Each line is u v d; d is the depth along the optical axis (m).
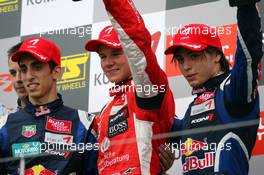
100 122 17.11
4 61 21.95
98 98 20.52
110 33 17.44
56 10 21.59
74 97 20.81
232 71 15.52
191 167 16.22
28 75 17.97
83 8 21.27
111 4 15.70
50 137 17.53
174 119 17.08
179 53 16.94
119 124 16.59
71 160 17.25
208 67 16.69
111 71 17.27
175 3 20.12
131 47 15.66
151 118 16.08
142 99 15.95
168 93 16.22
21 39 21.97
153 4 20.33
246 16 15.02
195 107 16.62
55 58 18.12
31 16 21.92
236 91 15.55
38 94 17.91
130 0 15.94
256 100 15.80
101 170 16.72
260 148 18.56
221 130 15.99
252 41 15.08
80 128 17.62
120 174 16.22
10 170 17.16
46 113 17.70
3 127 17.70
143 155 16.08
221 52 16.80
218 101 16.23
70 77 20.94
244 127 15.84
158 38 20.12
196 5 19.89
